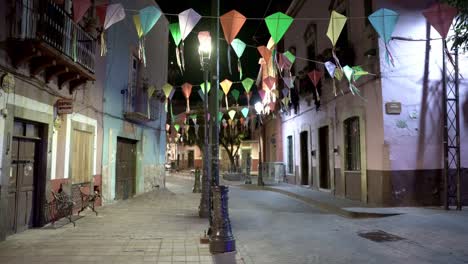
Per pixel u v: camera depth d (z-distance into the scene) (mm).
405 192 11500
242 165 46375
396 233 8172
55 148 9383
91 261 6000
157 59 19500
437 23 6262
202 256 6395
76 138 10711
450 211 10547
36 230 8398
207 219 10156
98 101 12320
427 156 11641
